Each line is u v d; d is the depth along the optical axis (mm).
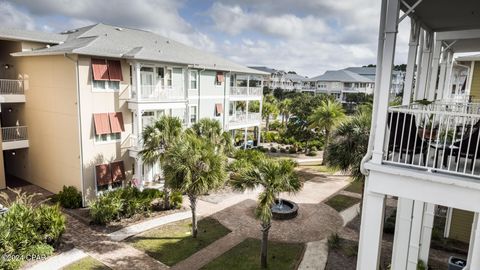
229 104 29234
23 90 19531
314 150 32062
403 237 8016
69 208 16453
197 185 12227
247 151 25703
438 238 13180
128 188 16562
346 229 14586
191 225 14727
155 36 26688
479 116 5039
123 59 17984
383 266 11039
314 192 19953
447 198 5277
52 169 18875
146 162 15859
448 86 13234
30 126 19750
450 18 8266
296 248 12680
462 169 5957
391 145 6625
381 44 5621
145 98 18906
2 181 19188
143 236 13586
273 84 90562
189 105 24641
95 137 17391
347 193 19891
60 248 12312
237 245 12898
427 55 9352
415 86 9500
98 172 17516
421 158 6156
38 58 18000
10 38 17812
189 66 22344
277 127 43969
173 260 11734
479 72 13328
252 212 16391
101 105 17453
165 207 16500
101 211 14406
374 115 5855
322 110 24953
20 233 11438
